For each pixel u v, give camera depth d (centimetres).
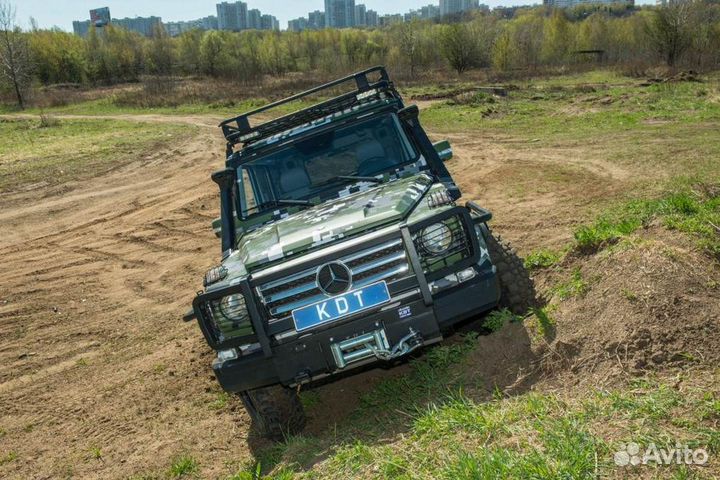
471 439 354
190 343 725
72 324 847
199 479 467
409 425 407
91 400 625
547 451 318
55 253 1227
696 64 3762
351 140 573
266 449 482
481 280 442
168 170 2016
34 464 532
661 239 523
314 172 564
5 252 1270
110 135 2970
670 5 4125
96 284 1009
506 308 493
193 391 609
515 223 927
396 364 491
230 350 445
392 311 430
